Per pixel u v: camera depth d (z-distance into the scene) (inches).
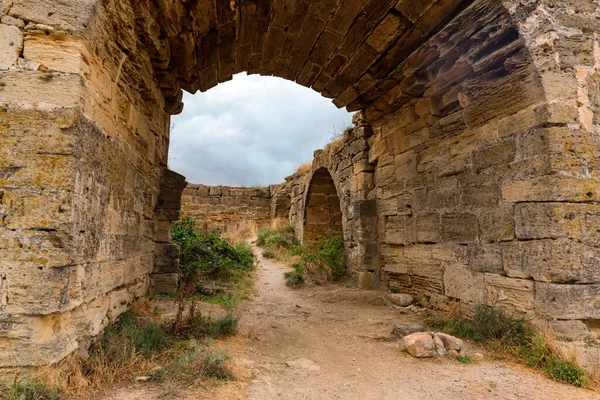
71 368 113.0
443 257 217.5
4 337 104.3
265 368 142.9
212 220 748.0
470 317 189.9
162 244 257.8
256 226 733.3
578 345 141.6
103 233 140.5
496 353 155.2
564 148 151.3
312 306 266.7
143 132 204.5
